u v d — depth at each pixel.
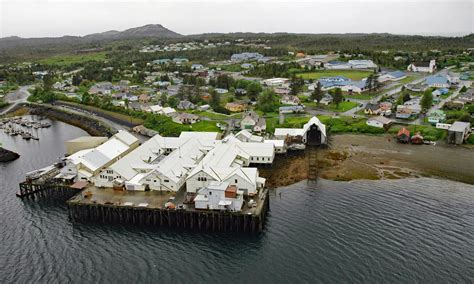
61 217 80.75
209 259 64.50
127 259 65.12
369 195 85.38
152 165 91.88
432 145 121.19
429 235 68.38
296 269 61.06
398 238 67.69
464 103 158.50
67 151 117.06
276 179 95.62
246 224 71.62
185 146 106.06
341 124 142.88
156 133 142.88
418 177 95.81
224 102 186.88
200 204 73.25
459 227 70.75
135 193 82.31
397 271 59.28
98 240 71.06
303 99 185.88
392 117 151.25
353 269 60.22
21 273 62.25
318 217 75.88
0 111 199.12
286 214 77.50
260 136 127.62
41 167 112.06
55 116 185.88
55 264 64.31
